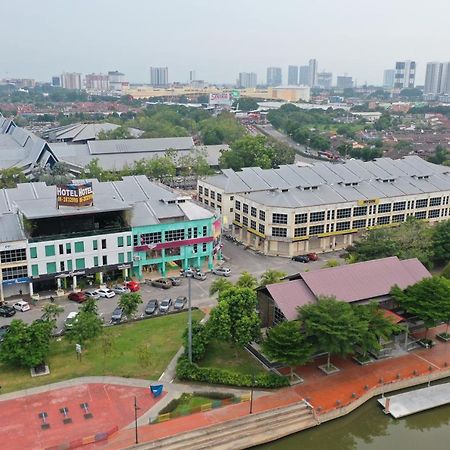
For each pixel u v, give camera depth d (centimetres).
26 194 14200
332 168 17700
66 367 8688
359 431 7775
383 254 12494
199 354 8756
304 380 8425
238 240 15875
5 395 7875
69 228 11825
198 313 10856
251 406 7519
